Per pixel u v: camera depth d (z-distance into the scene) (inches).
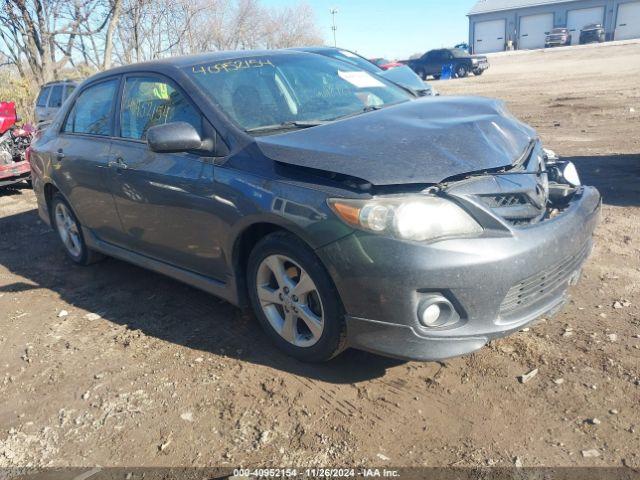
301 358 130.5
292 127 140.4
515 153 125.1
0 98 583.8
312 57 179.5
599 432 103.1
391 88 180.1
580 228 122.4
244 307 142.5
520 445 101.7
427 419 110.4
